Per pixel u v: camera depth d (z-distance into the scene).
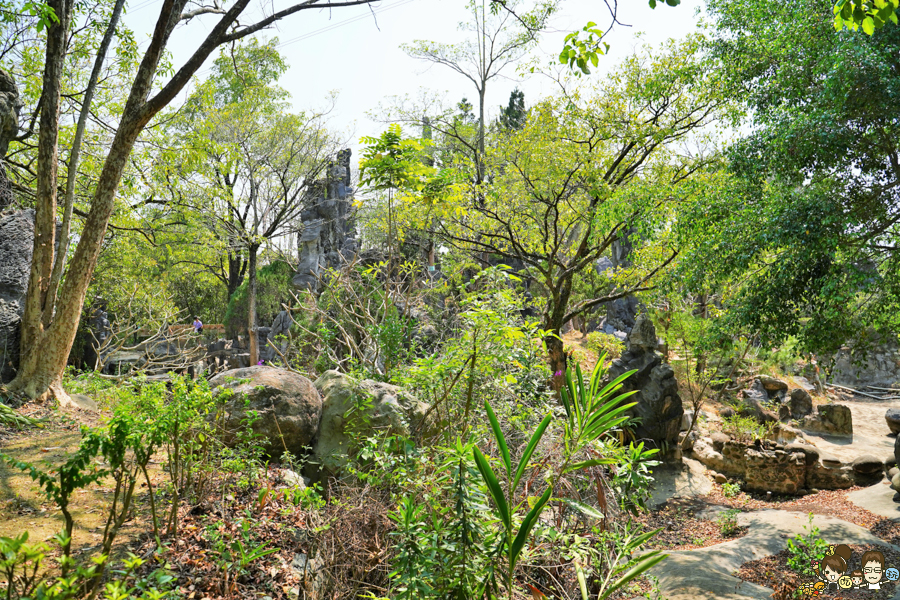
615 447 4.80
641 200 12.59
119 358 18.78
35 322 7.75
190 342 22.25
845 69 8.66
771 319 9.66
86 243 7.66
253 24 7.92
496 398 5.71
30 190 11.68
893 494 11.55
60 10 7.82
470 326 4.93
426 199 7.36
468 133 21.66
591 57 4.44
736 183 10.53
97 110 13.71
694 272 10.47
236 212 22.98
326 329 8.73
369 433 5.45
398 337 7.32
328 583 3.76
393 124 7.06
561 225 17.09
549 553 4.13
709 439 15.55
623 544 4.09
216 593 3.34
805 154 9.20
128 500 3.09
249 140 23.19
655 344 14.46
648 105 14.99
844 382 26.86
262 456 5.31
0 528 3.93
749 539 9.00
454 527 3.23
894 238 9.97
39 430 6.46
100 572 2.35
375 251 21.81
